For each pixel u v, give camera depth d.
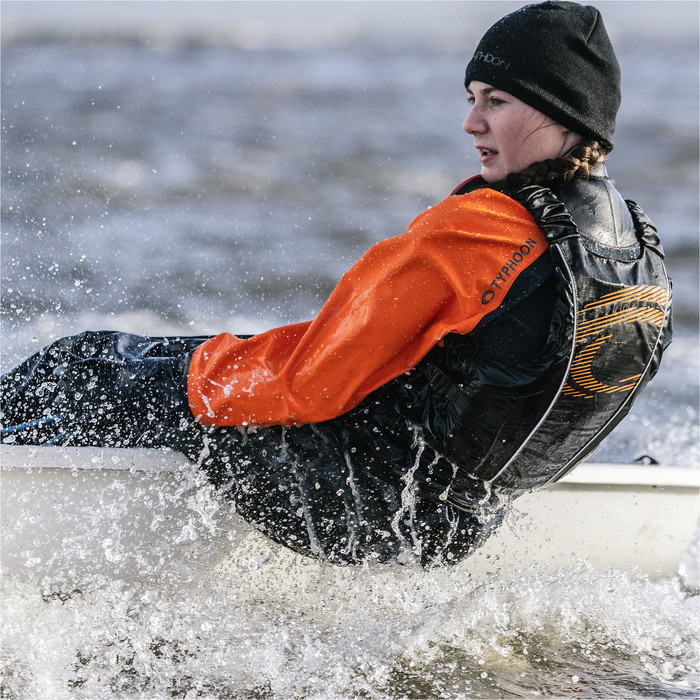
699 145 62.16
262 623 7.79
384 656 7.70
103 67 128.62
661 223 36.66
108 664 7.39
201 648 7.65
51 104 78.56
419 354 6.23
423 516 6.87
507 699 7.18
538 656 7.88
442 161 52.50
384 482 6.73
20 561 7.73
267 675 7.37
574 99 6.23
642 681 7.54
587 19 6.31
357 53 190.25
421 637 7.87
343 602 7.75
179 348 7.65
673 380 18.89
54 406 7.45
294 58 168.62
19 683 7.08
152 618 7.79
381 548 7.07
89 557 7.73
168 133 62.34
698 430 15.86
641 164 53.81
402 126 70.56
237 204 38.38
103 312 20.59
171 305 21.97
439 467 6.61
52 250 27.16
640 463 9.05
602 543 8.68
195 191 40.84
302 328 6.70
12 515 7.62
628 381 6.41
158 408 7.00
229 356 6.71
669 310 6.58
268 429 6.77
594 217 6.19
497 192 6.14
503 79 6.31
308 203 39.34
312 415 6.41
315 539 7.06
